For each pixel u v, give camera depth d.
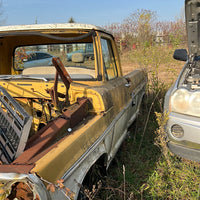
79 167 1.95
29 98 3.01
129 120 4.14
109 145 2.81
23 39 3.67
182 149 2.83
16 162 1.61
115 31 14.74
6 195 1.46
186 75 3.42
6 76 3.20
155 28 13.13
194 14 3.95
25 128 1.67
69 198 1.69
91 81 2.99
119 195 2.83
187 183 2.96
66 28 3.00
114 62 3.74
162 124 2.91
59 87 2.76
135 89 4.42
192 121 2.71
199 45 4.35
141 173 3.38
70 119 2.20
